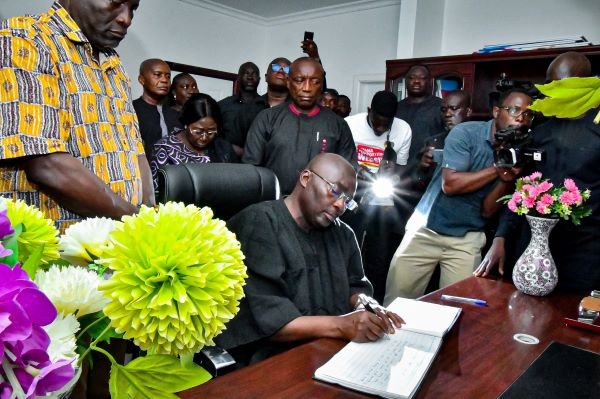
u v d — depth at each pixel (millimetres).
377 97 2711
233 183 1346
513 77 3271
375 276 2697
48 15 1062
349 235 1347
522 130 1625
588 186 1525
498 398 798
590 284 1519
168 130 3396
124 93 1280
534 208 1405
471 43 3941
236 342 1096
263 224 1182
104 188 980
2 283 280
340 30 5059
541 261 1402
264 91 5828
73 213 1046
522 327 1157
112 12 1079
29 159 942
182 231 385
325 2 4898
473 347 1019
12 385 272
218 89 5445
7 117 918
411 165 2734
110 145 1146
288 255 1177
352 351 936
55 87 1004
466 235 2039
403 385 807
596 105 296
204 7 5129
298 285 1180
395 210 2672
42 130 947
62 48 1042
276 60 3270
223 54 5387
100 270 419
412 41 3822
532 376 877
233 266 408
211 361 932
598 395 810
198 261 376
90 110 1097
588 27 3385
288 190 2289
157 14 4781
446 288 1469
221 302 389
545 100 297
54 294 360
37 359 282
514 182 1748
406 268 2162
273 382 818
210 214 419
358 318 1014
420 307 1226
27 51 957
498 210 1902
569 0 3443
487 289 1480
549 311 1288
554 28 3525
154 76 3352
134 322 362
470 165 1929
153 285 366
